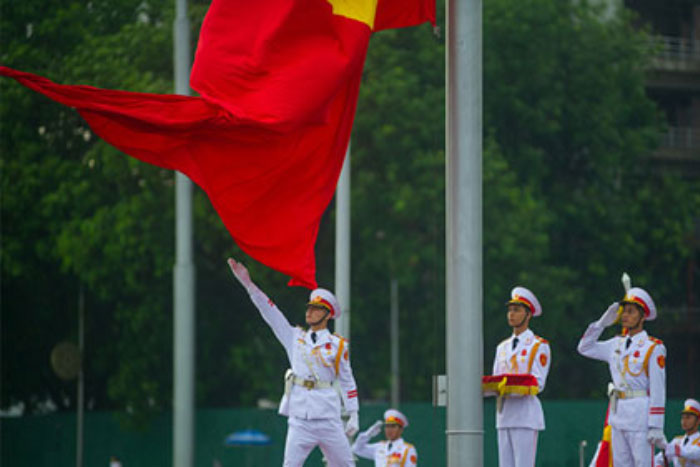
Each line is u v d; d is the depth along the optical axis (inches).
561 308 2847.0
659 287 2696.9
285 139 1037.8
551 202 3004.4
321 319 1275.8
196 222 3435.0
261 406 3644.2
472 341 988.6
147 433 3538.4
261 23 1033.5
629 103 2874.0
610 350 1213.1
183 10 2682.1
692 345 2191.2
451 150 1002.7
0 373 3703.3
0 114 3503.9
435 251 3412.9
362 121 3376.0
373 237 3563.0
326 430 1263.5
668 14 2842.0
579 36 2974.9
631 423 1186.0
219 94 1029.2
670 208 2778.1
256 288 1253.7
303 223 1040.8
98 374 3767.2
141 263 3427.7
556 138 3011.8
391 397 3924.7
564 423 1941.4
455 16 1004.6
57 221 3474.4
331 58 1027.9
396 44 3508.9
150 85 3272.6
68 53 3540.8
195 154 1034.7
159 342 3521.2
